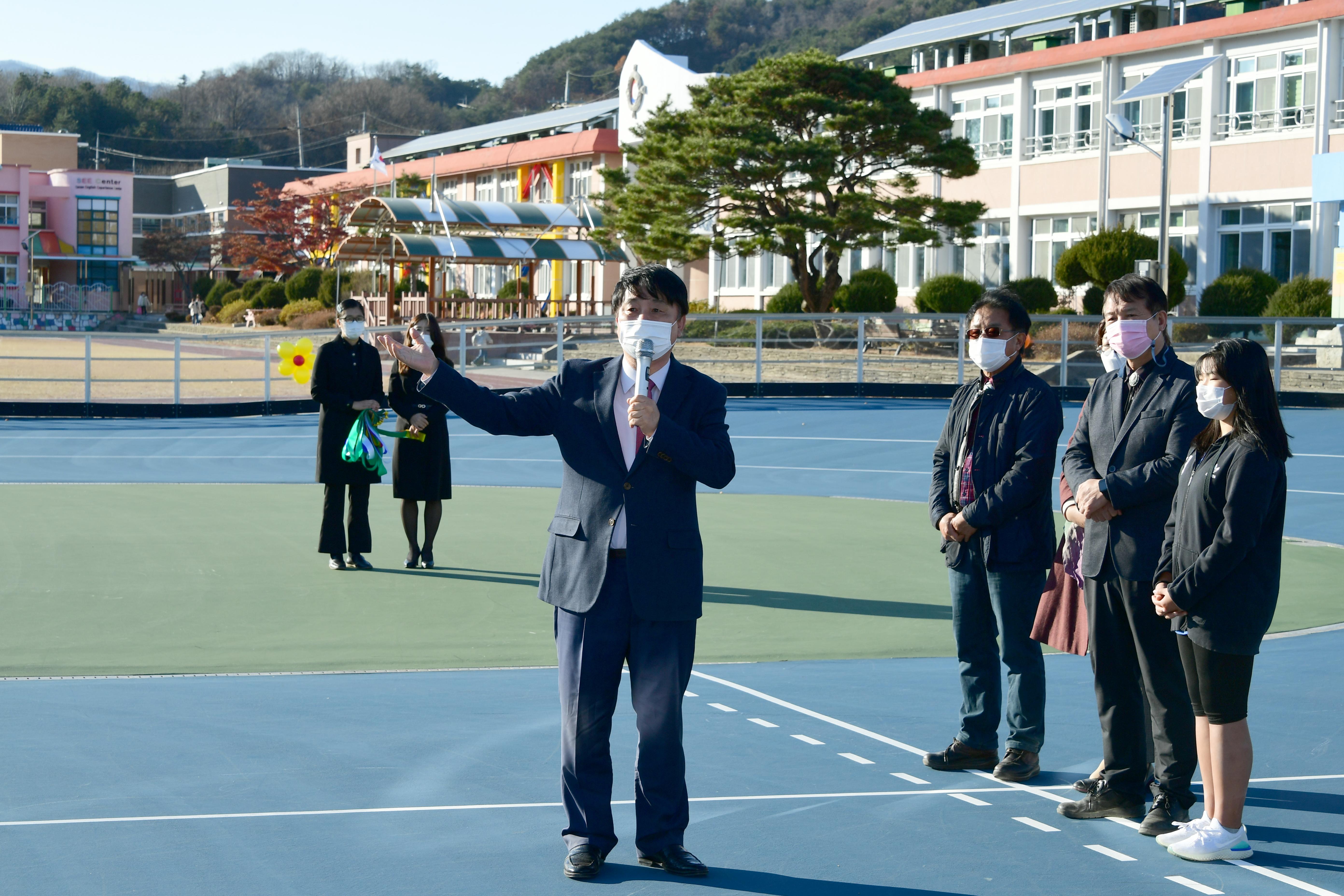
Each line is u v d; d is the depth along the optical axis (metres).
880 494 17.06
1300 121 37.72
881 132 35.28
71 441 21.95
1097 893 4.57
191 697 7.13
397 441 11.13
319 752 6.08
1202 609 4.82
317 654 8.30
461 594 10.23
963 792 5.68
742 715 6.87
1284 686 7.53
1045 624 5.80
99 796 5.41
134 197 114.12
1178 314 34.97
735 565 11.77
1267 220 38.59
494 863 4.75
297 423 25.09
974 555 5.91
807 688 7.48
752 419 24.58
